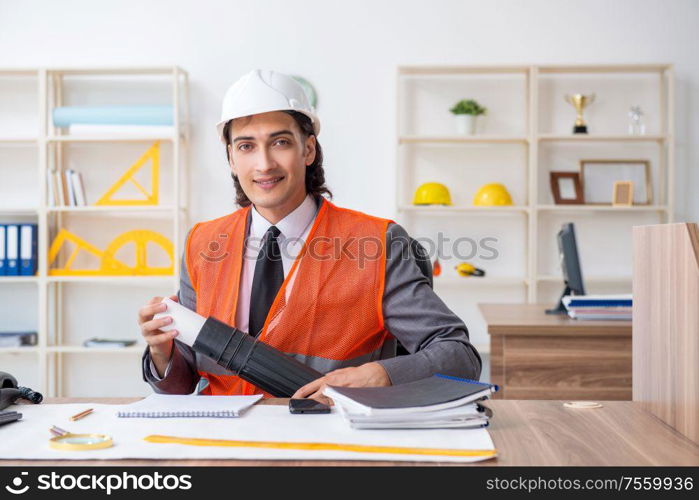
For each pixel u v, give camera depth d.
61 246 3.66
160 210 3.57
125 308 3.79
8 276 3.53
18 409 1.08
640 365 1.14
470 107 3.60
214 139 3.77
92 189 3.77
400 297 1.44
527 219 3.75
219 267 1.51
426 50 3.75
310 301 1.44
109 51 3.77
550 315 2.57
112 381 3.78
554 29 3.74
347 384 1.20
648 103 3.74
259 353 1.27
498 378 2.27
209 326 1.28
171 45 3.76
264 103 1.39
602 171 3.73
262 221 1.51
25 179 3.78
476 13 3.74
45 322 3.52
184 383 1.44
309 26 3.75
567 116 3.75
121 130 3.51
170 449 0.85
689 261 0.93
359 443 0.87
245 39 3.76
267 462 0.81
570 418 1.05
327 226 1.49
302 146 1.46
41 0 3.76
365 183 3.75
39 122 3.56
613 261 3.77
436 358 1.28
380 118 3.74
